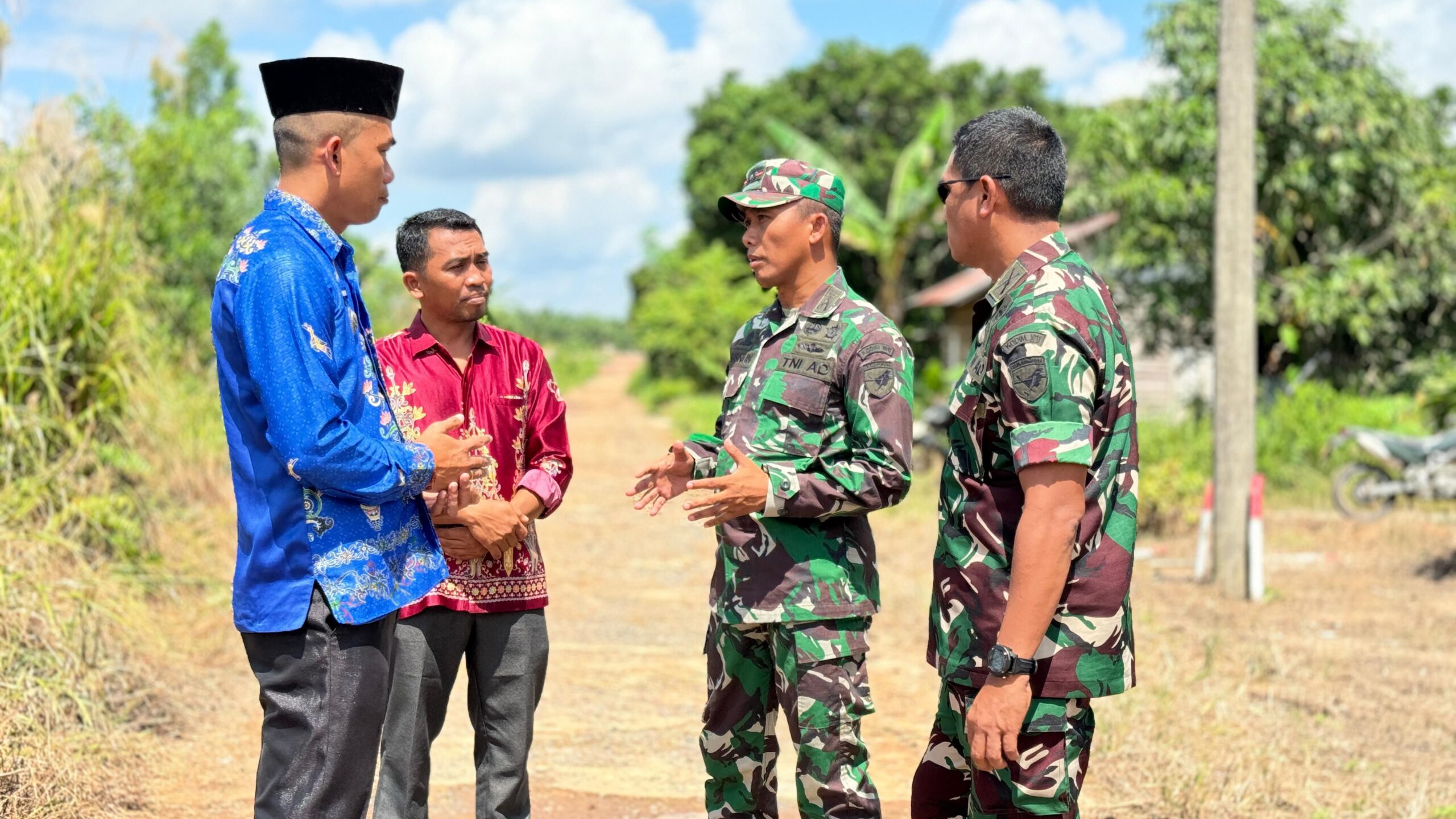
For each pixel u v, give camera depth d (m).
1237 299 7.78
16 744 3.76
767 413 2.91
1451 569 8.64
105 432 6.80
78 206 6.96
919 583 7.83
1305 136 14.16
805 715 2.85
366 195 2.52
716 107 35.56
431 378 3.17
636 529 10.88
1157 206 14.26
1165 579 8.42
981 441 2.38
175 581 6.21
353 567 2.38
